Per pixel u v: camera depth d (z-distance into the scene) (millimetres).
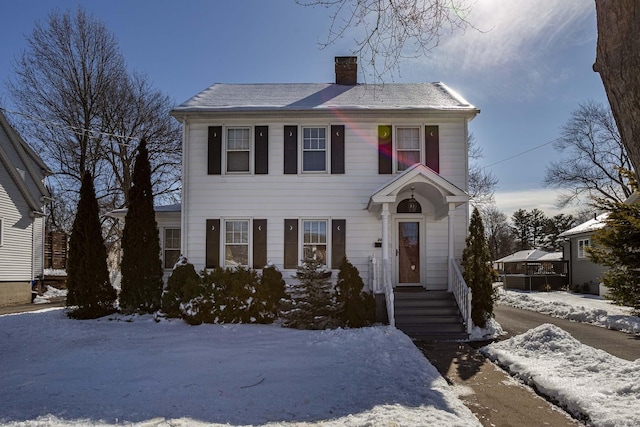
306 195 15289
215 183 15422
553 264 29531
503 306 19484
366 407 5996
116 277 25875
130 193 14656
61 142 28922
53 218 33469
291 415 5746
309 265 13188
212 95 17016
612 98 3498
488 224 65500
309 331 11805
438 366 8961
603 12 3473
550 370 7801
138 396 6461
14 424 5359
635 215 14164
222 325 12523
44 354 9500
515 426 5832
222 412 5844
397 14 7348
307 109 15078
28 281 22359
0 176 20516
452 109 14961
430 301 13461
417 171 13141
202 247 15289
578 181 36031
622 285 13898
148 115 30781
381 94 17094
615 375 7184
